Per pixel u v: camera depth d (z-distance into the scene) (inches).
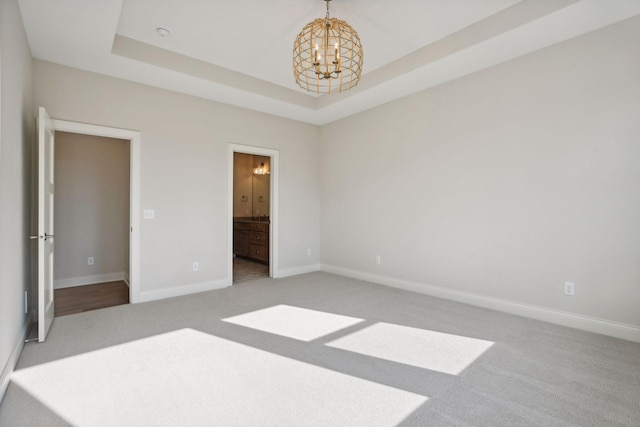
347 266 200.7
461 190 143.9
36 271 119.1
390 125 173.6
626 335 102.3
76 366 85.7
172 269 154.5
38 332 101.9
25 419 64.4
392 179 173.2
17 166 91.2
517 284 127.0
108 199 188.2
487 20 111.7
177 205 155.7
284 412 66.8
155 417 65.1
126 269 186.1
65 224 175.0
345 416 65.5
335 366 86.0
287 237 202.1
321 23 98.9
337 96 173.5
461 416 65.3
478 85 137.1
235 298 150.9
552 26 104.3
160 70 132.0
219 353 93.6
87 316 125.1
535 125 121.3
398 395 72.7
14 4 84.5
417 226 161.9
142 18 109.7
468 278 142.3
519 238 126.2
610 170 105.1
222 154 171.3
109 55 119.3
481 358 90.3
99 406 68.7
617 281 104.2
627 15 99.0
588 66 108.8
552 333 108.0
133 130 142.8
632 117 100.8
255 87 158.6
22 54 97.4
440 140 151.3
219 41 125.3
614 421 63.6
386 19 111.8
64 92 126.5
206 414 66.1
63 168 174.4
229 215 174.4
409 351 94.9
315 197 217.5
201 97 162.9
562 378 79.5
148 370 83.7
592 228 109.0
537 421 63.6
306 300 147.6
